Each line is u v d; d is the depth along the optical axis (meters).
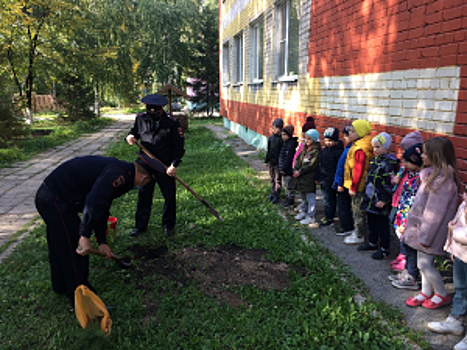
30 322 2.91
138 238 4.43
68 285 2.90
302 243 4.16
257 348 2.52
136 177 2.90
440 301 2.86
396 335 2.61
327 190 4.66
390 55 4.18
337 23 5.42
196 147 12.27
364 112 4.78
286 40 8.14
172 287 3.35
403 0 3.91
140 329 2.76
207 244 4.20
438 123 3.47
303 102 6.95
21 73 18.70
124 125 23.05
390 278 3.35
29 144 13.24
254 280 3.44
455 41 3.23
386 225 3.74
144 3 23.09
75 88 21.89
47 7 16.61
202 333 2.70
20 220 5.59
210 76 25.31
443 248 2.71
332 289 3.15
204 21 25.39
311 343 2.54
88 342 2.50
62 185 2.82
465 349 2.37
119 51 22.95
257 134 11.11
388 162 3.65
